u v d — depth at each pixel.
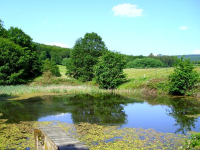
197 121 13.53
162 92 28.59
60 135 6.69
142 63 92.19
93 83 40.12
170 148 8.77
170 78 27.27
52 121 13.91
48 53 94.44
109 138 10.15
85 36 47.12
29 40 47.31
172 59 107.69
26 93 29.81
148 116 15.30
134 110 17.70
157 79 32.03
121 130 11.58
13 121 13.98
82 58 44.81
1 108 18.62
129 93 30.77
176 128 11.95
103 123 13.30
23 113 16.52
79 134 10.84
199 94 24.47
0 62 38.12
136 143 9.41
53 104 20.81
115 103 21.50
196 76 25.88
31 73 46.12
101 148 8.84
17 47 40.38
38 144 7.08
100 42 47.25
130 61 97.25
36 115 15.79
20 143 9.66
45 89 32.16
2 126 12.66
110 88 35.62
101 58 37.50
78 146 5.58
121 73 36.97
